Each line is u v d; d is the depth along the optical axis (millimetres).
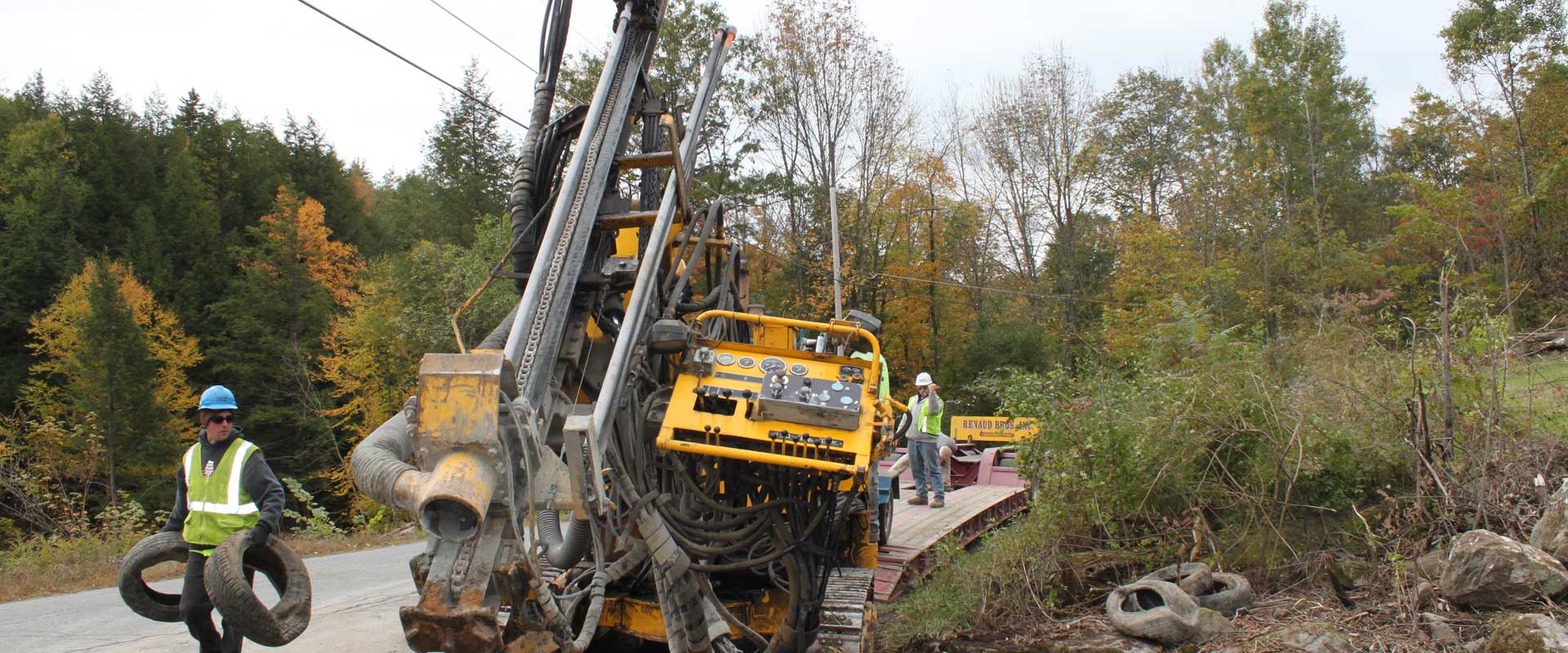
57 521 14258
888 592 6805
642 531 4484
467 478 3252
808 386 5059
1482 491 5965
